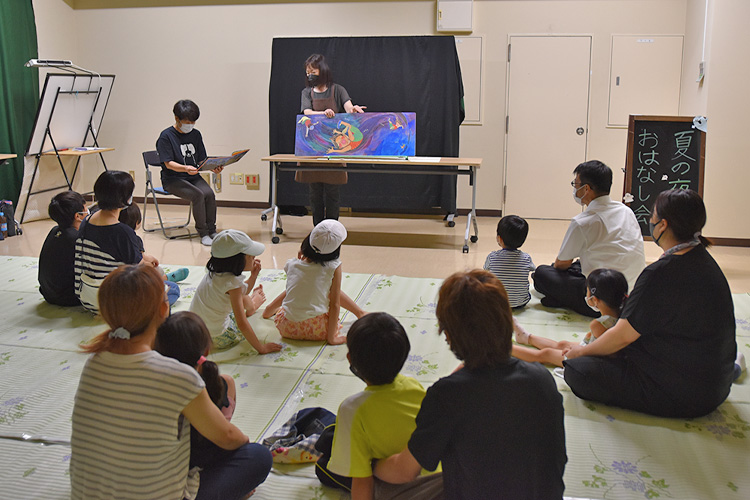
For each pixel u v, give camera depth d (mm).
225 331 3012
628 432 2316
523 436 1428
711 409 2393
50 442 2264
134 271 1557
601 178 3383
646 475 2070
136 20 6992
